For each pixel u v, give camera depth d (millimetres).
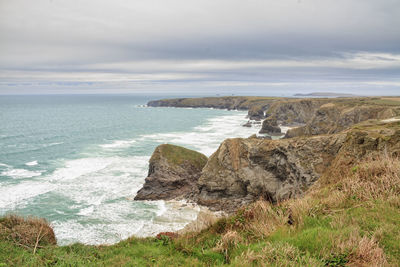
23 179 48719
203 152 70000
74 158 64625
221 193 41812
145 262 8273
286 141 38469
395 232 6824
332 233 7008
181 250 8578
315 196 11109
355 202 9266
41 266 8188
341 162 21938
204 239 9586
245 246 7684
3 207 36938
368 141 22078
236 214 10328
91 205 38438
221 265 6820
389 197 8781
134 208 38000
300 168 34969
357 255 5949
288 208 9633
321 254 6238
